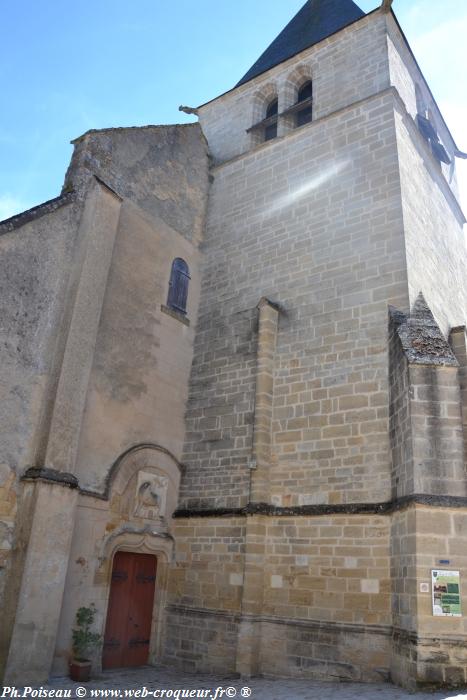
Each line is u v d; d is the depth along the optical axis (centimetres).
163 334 1388
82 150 1267
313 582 1073
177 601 1234
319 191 1412
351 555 1045
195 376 1441
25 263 1066
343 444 1130
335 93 1525
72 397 1071
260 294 1412
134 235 1352
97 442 1147
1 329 999
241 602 1119
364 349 1174
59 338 1094
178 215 1528
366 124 1392
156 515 1260
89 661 998
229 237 1557
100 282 1190
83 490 1090
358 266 1259
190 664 1158
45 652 931
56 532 980
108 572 1123
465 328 1338
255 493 1184
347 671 983
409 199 1312
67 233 1166
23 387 1018
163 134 1521
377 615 984
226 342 1419
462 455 927
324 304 1280
